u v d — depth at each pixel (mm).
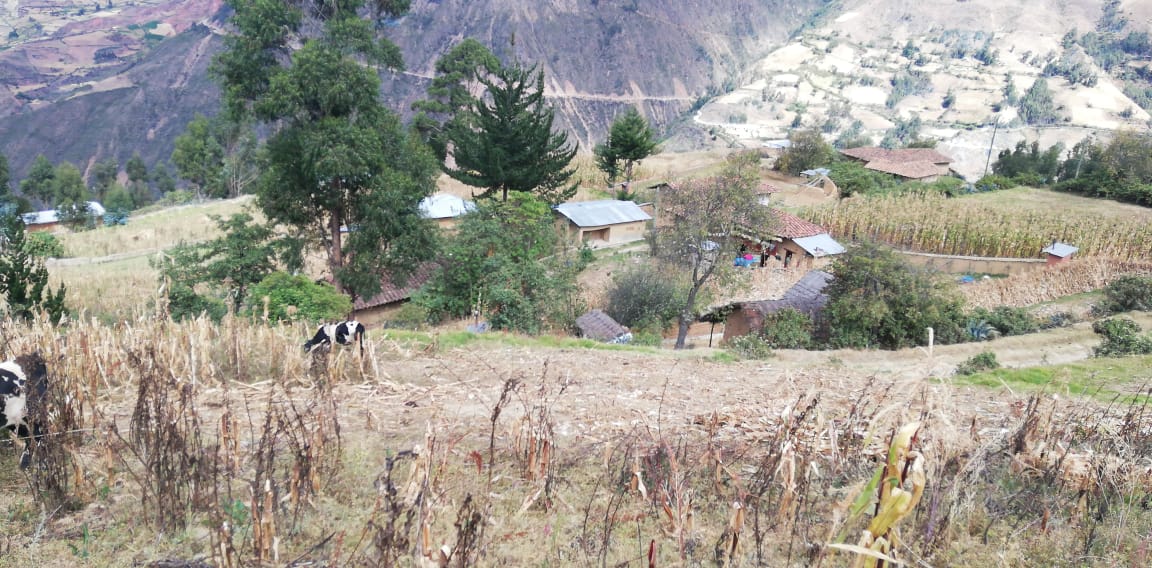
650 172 68875
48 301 16172
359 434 8352
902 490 4410
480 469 6984
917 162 69500
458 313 25281
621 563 5645
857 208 47656
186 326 11492
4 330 10227
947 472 7035
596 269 37031
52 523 6207
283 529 6172
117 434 6750
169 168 180125
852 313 24969
